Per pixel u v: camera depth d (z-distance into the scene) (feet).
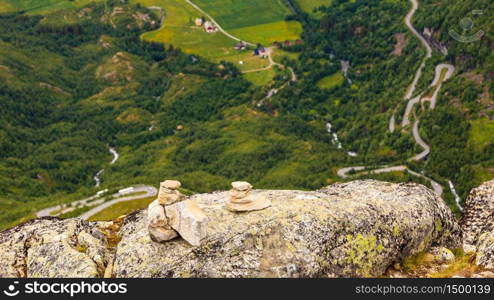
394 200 79.92
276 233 69.36
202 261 67.67
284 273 65.62
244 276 65.41
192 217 69.87
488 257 74.13
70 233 78.07
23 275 70.79
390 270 73.82
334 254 68.95
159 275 67.00
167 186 74.02
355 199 79.77
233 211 75.41
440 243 79.92
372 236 72.08
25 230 78.28
